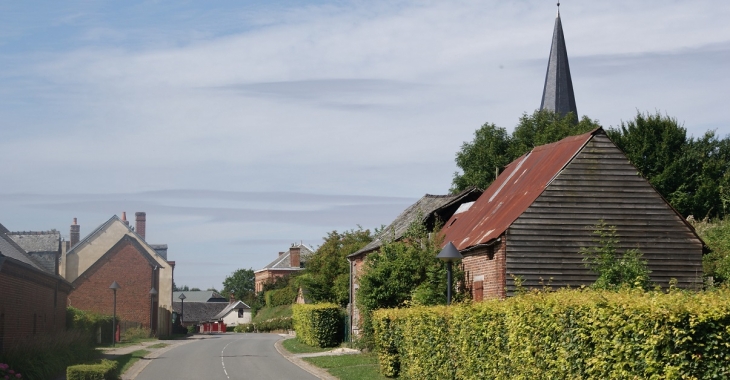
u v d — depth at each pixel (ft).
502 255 77.71
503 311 47.26
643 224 79.25
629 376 31.55
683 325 28.99
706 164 161.58
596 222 79.00
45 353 80.07
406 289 94.38
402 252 96.94
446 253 68.03
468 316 53.83
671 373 28.91
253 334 250.98
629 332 31.91
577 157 80.07
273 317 296.10
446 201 120.06
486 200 100.68
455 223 108.58
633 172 80.23
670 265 78.64
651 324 30.35
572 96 216.54
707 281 79.30
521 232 78.18
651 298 31.91
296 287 249.75
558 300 39.37
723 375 28.02
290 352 130.11
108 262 191.01
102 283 189.78
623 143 169.78
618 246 78.48
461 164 198.90
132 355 117.39
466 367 54.39
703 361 28.53
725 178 159.22
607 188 79.66
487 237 80.84
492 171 189.47
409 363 70.85
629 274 68.49
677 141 166.40
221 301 490.49
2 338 81.87
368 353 106.22
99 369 70.79
